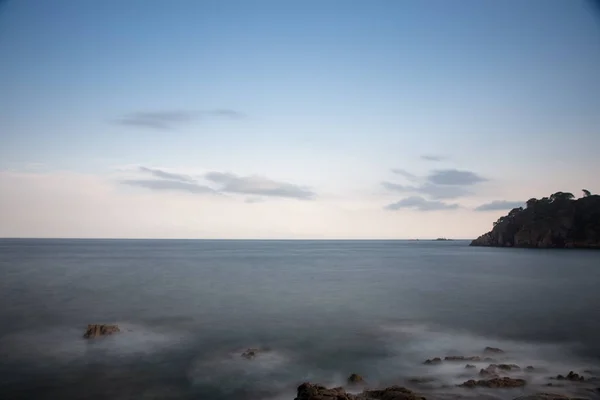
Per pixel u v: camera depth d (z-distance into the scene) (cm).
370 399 1532
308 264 10950
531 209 18075
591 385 1812
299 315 3688
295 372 2141
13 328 3083
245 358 2377
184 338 2841
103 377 2047
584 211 16025
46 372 2111
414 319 3506
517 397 1616
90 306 4041
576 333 2961
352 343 2719
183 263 10894
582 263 9812
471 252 17725
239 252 19700
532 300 4544
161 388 1912
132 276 7131
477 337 2859
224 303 4334
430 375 2031
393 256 15825
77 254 14988
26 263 10012
